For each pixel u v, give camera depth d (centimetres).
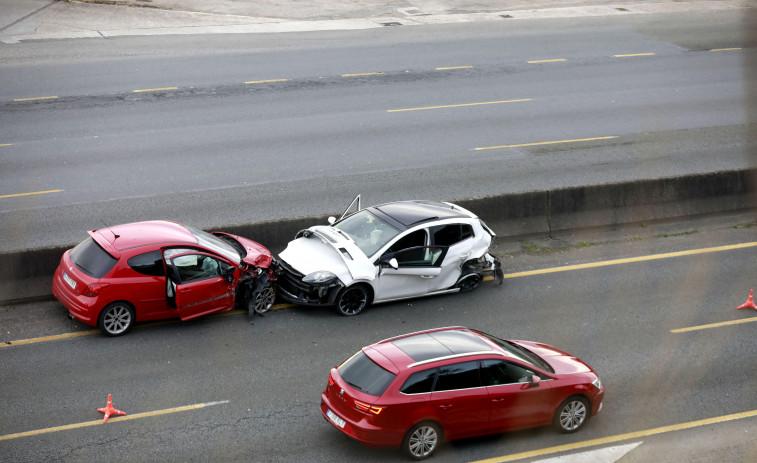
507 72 2967
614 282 1566
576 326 1372
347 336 1301
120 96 2483
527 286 1536
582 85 2844
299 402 1104
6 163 1934
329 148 2152
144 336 1264
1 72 2631
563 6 4116
